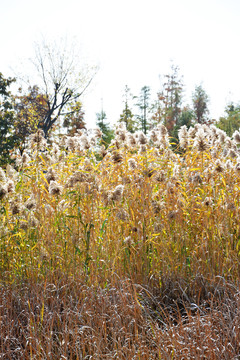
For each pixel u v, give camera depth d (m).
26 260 4.55
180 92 56.62
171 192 5.15
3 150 30.45
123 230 4.91
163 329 3.57
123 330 3.43
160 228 4.82
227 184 5.53
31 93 34.91
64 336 3.33
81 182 5.01
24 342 3.40
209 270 4.55
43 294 3.93
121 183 5.28
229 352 3.09
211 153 6.25
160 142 5.97
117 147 5.61
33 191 4.96
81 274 4.32
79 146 6.54
